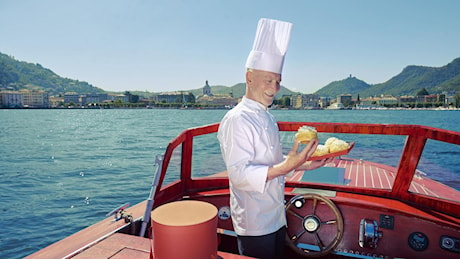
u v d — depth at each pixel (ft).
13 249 18.95
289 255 7.50
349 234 7.95
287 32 5.03
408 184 7.79
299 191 8.57
